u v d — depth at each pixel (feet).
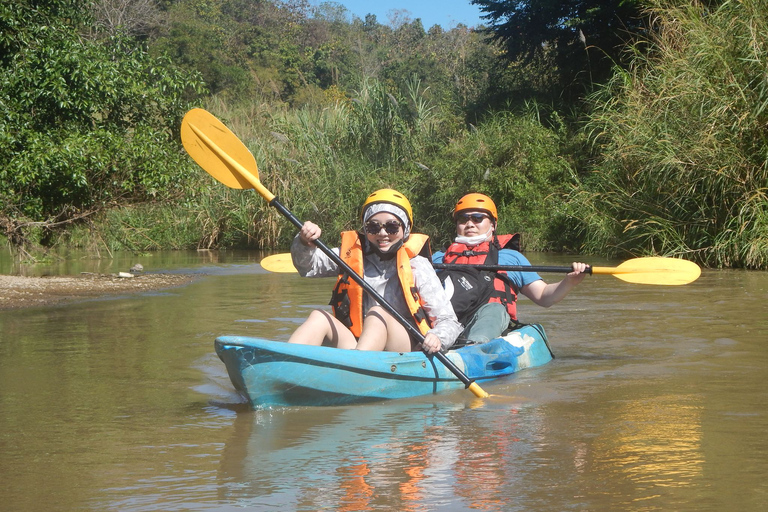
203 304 25.14
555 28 72.43
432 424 10.93
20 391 13.14
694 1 45.47
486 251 17.06
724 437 10.00
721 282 29.50
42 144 33.17
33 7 38.17
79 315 22.67
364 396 12.33
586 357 15.87
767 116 36.65
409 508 7.73
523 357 14.96
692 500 7.84
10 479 8.70
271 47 173.78
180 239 62.64
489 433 10.39
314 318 12.92
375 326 13.08
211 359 15.94
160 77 40.73
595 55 69.82
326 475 8.72
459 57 132.98
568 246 53.26
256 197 62.39
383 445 9.88
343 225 61.41
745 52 37.37
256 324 20.54
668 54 41.73
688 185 38.63
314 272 14.20
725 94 37.63
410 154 66.39
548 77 76.33
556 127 64.23
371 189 61.52
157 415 11.54
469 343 14.80
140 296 27.68
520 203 58.03
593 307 23.27
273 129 65.67
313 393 11.94
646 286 28.73
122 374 14.49
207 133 16.14
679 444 9.74
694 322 19.92
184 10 169.07
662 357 15.60
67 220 37.78
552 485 8.32
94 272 38.47
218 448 9.80
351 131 66.49
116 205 38.63
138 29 133.90
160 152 36.65
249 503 7.91
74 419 11.32
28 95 34.24
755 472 8.64
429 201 61.87
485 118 68.74
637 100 43.50
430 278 13.47
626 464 8.99
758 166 36.68
